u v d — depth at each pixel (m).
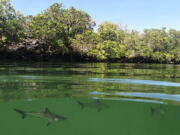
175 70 32.75
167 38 68.69
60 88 16.47
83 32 54.06
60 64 37.44
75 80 19.38
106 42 53.41
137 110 18.53
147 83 18.69
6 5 43.56
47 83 17.95
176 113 16.62
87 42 51.06
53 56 49.72
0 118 19.52
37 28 45.69
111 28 61.47
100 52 51.12
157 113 12.77
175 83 18.84
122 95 14.96
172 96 14.68
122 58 58.84
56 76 21.12
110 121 23.89
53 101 16.94
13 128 20.94
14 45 45.91
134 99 14.80
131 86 17.45
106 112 21.34
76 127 23.98
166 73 27.17
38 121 19.55
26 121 19.80
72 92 15.49
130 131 23.08
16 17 45.97
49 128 22.36
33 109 18.06
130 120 22.36
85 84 17.92
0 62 37.91
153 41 66.38
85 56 52.50
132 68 34.75
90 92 15.52
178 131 20.66
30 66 30.98
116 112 20.81
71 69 28.05
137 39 60.97
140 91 15.90
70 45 49.78
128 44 59.38
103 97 15.27
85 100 16.11
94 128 24.81
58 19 53.25
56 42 46.38
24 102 16.58
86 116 23.30
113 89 16.41
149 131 21.91
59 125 21.92
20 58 46.47
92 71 26.45
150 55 60.88
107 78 20.80
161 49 67.19
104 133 24.55
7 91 15.52
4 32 42.88
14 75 21.19
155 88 16.84
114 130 24.88
